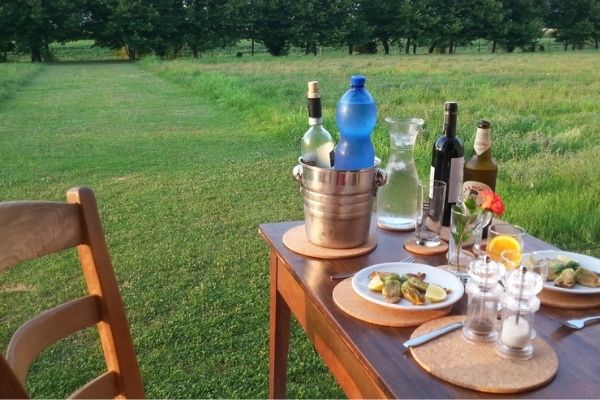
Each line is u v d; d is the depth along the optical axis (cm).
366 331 116
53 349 277
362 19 4203
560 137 685
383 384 98
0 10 3528
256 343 281
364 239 160
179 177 609
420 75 1858
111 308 121
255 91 1405
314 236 160
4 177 619
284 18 4128
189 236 427
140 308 316
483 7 4194
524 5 4312
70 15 3716
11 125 993
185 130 927
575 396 94
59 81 1961
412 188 176
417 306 121
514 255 130
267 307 315
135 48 3872
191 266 372
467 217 141
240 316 306
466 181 164
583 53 3503
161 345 281
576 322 117
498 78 1641
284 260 155
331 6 4100
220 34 4078
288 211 486
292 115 930
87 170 648
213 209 494
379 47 4781
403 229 177
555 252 151
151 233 435
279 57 3622
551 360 102
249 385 250
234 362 267
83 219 118
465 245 147
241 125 968
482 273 110
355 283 132
